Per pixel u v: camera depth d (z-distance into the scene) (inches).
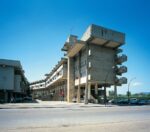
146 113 810.8
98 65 1923.0
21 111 817.5
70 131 359.3
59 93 3085.6
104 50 2001.7
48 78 4069.9
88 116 644.7
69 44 2222.0
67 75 2434.8
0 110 880.3
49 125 438.6
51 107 1162.0
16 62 2089.1
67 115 662.5
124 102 1977.1
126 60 2026.3
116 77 2003.0
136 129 388.2
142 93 3373.5
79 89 2105.1
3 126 419.2
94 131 362.0
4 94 2079.2
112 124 450.9
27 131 352.5
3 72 2041.1
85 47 1961.1
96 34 1795.0
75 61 2283.5
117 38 1913.1
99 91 2269.9
